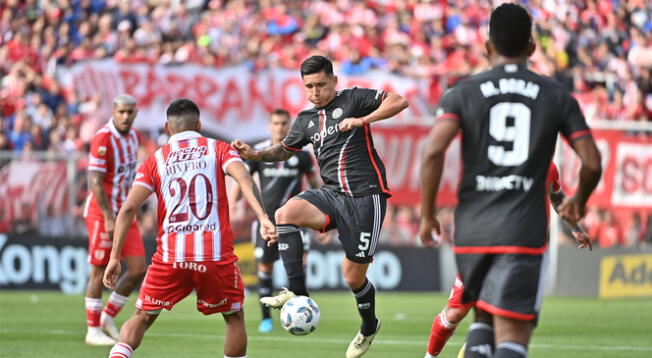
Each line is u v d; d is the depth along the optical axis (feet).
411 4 265.13
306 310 71.61
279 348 93.81
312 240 176.76
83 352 88.33
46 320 122.11
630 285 182.50
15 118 203.00
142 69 181.98
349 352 82.48
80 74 184.44
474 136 48.78
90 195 96.22
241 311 65.46
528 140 48.47
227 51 234.58
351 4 261.65
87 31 235.81
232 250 64.34
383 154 173.27
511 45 49.83
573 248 182.70
